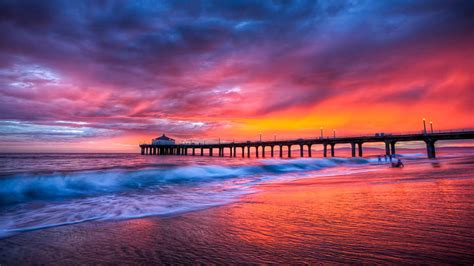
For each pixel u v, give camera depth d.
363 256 3.40
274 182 14.48
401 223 4.88
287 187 11.71
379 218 5.29
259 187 12.16
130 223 5.83
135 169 16.94
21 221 6.27
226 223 5.45
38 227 5.69
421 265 3.08
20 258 3.92
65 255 3.98
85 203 8.56
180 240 4.46
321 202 7.32
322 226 4.89
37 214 7.04
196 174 18.53
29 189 10.48
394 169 21.64
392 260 3.24
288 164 29.45
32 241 4.70
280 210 6.49
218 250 3.89
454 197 7.34
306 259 3.40
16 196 9.59
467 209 5.87
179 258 3.65
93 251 4.11
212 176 18.53
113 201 8.84
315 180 14.84
